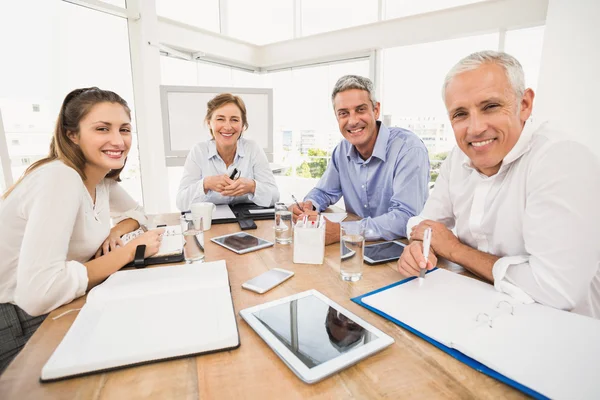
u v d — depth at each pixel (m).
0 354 0.92
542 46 3.12
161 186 3.72
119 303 0.64
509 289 0.70
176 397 0.44
